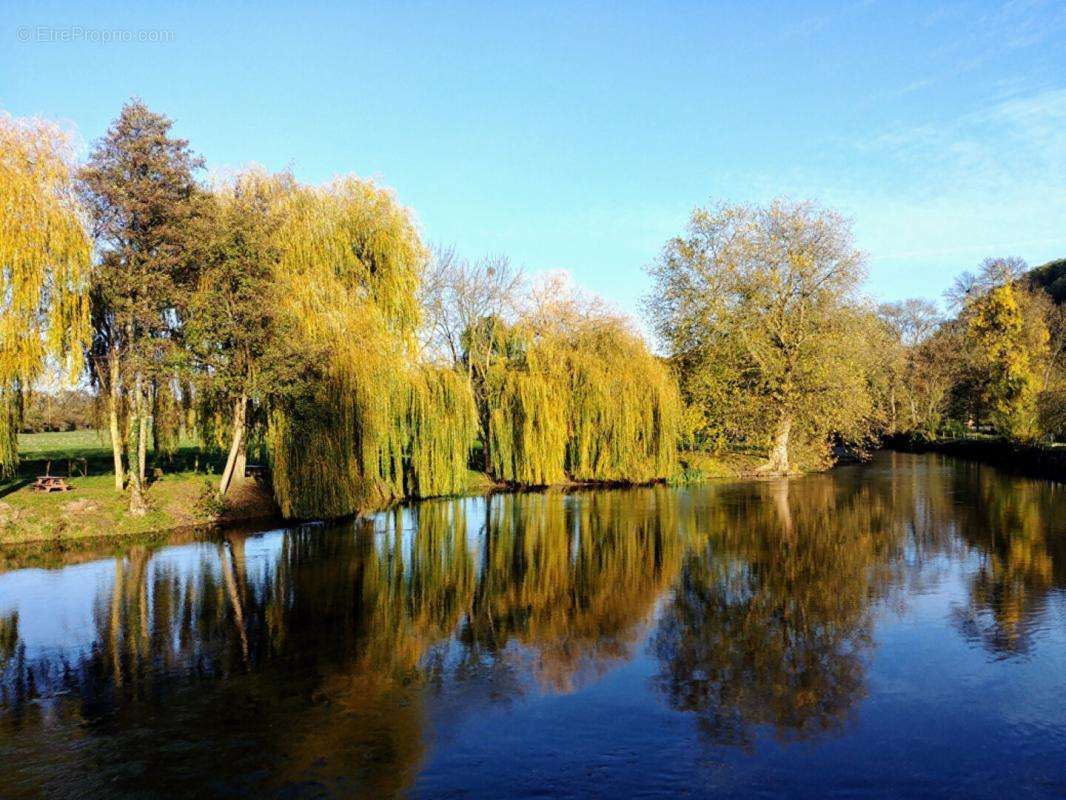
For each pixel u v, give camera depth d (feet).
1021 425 166.71
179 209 84.33
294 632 50.98
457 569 69.31
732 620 53.72
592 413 133.80
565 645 48.57
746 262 154.10
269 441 96.27
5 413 80.74
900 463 183.93
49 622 53.01
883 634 50.14
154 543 80.64
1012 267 246.88
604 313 162.50
